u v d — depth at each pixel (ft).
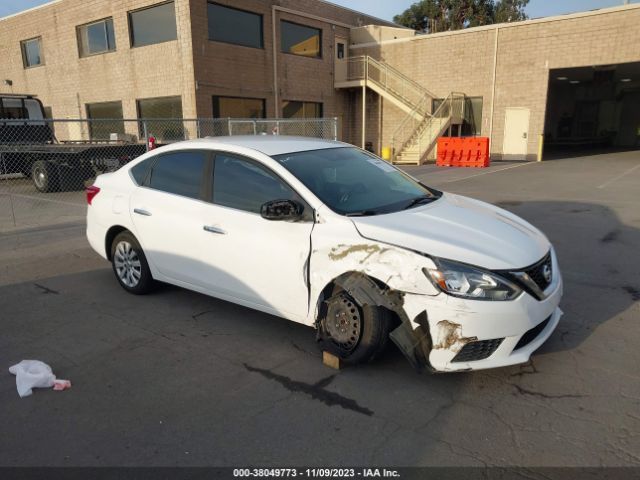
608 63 58.95
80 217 31.60
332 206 12.07
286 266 12.32
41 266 20.58
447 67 70.08
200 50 56.34
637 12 56.24
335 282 11.51
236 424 9.78
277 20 65.16
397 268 10.61
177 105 58.70
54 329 14.28
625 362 11.88
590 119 103.96
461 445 9.05
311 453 8.91
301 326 14.29
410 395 10.68
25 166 46.42
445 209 13.07
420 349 10.58
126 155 45.55
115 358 12.53
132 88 62.90
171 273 15.30
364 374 11.56
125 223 16.22
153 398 10.73
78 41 67.87
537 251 11.39
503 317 10.12
